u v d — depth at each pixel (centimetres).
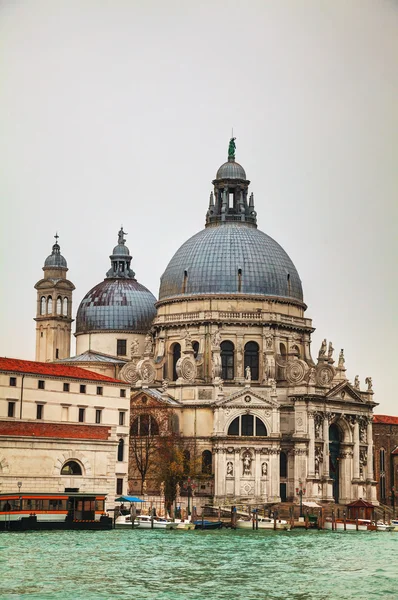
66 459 16738
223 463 19638
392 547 14375
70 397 17625
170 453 19212
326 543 14838
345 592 10544
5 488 15938
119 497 17350
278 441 19950
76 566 11631
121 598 10050
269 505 19612
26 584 10581
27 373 17000
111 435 17588
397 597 10331
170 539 14538
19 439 16162
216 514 18975
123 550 13012
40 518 15025
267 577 11294
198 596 10219
